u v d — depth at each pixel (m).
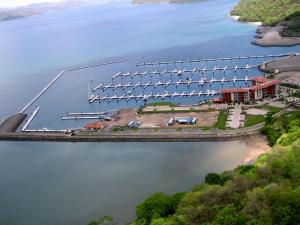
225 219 177.00
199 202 199.50
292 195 178.38
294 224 169.25
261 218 171.88
